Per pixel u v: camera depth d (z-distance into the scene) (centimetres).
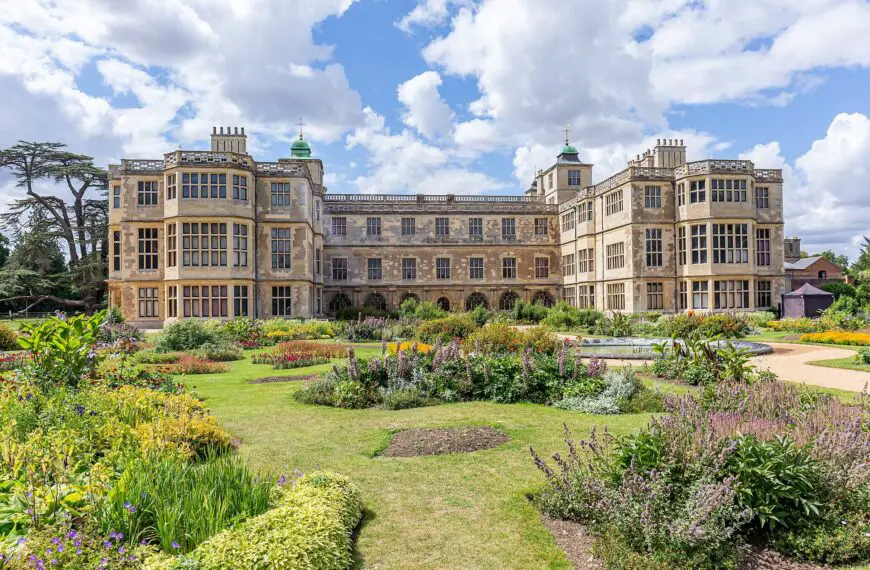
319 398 1266
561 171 5403
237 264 3409
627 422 1070
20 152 4928
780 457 602
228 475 584
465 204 5250
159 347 2306
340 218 5006
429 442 934
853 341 2341
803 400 977
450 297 5103
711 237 3741
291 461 830
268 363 2027
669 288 3953
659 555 527
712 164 3747
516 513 652
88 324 1056
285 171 3684
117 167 3719
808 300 3678
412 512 657
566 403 1212
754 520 601
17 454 621
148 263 3553
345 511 599
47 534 462
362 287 4975
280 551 454
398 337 2838
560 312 3731
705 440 626
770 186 4081
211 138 4088
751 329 3030
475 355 1483
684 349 1711
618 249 4156
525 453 871
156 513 515
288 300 3675
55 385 949
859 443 662
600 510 607
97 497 538
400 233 5069
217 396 1354
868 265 6272
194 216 3316
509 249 5212
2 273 4484
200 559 444
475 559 552
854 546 553
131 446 707
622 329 2952
